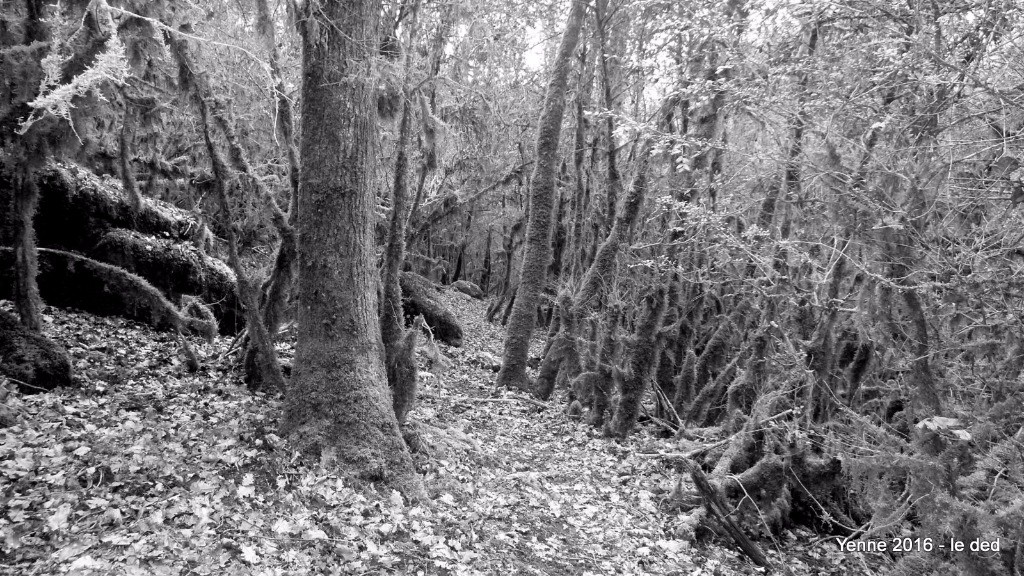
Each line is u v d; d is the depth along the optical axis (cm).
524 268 1112
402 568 409
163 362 718
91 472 414
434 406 841
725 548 604
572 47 1106
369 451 517
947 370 477
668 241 937
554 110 1102
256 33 671
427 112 739
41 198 827
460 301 2406
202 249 1053
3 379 525
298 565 378
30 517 357
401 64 597
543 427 891
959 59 458
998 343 448
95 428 488
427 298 1459
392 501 491
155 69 687
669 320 1017
